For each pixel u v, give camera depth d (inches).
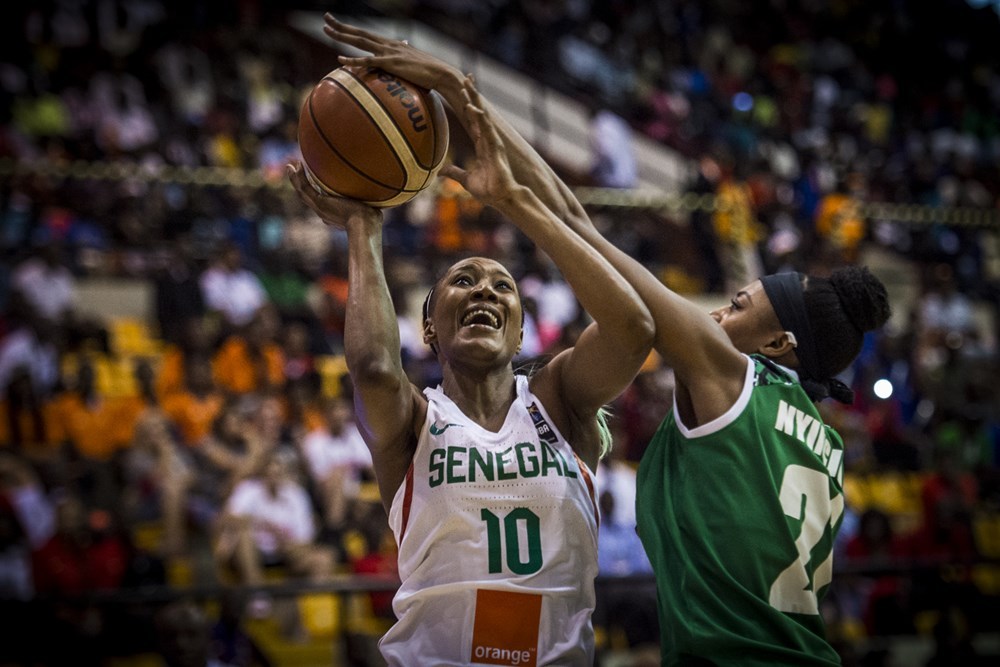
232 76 747.4
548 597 140.6
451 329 153.5
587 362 147.7
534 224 142.3
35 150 645.3
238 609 360.2
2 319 526.0
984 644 422.6
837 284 158.4
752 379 147.9
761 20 1147.3
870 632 430.9
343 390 555.8
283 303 587.8
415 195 154.4
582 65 970.7
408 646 141.6
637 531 152.3
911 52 1167.0
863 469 567.8
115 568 371.6
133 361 541.0
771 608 137.2
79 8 794.8
